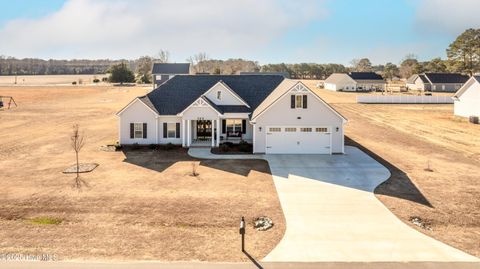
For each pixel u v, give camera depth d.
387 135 40.66
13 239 15.37
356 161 28.86
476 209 19.17
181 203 19.80
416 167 27.23
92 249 14.50
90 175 24.88
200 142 35.31
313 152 31.44
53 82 165.38
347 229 16.70
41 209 18.77
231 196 20.95
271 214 18.42
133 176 24.72
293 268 13.20
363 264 13.52
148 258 13.82
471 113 52.94
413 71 162.38
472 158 30.30
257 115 31.20
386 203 19.97
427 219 17.92
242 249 14.55
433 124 49.12
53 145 34.56
